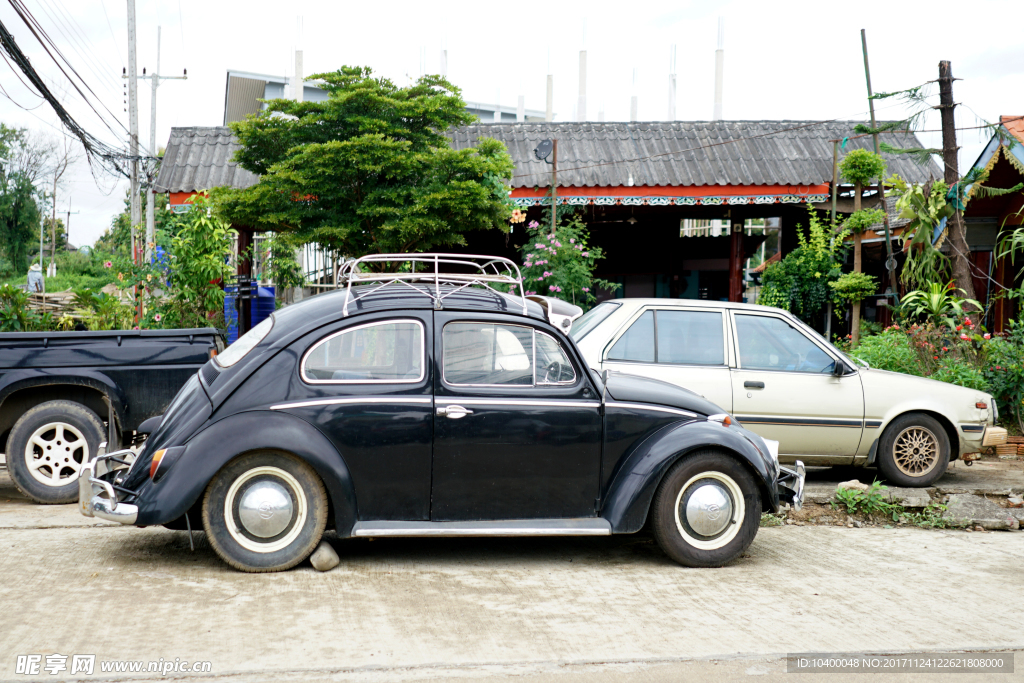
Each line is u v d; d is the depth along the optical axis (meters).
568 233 14.45
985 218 13.49
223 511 4.65
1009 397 9.93
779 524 6.43
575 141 17.48
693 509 5.10
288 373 4.74
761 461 5.11
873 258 16.77
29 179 53.53
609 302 7.26
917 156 12.66
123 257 13.02
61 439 6.48
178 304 12.41
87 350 6.52
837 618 4.28
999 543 6.04
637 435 5.09
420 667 3.49
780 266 15.39
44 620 3.88
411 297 5.04
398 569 4.93
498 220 13.66
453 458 4.85
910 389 7.38
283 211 13.23
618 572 5.03
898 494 6.74
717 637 3.95
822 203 17.14
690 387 6.88
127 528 5.71
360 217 13.04
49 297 13.09
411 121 13.51
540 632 3.95
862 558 5.51
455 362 4.93
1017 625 4.25
